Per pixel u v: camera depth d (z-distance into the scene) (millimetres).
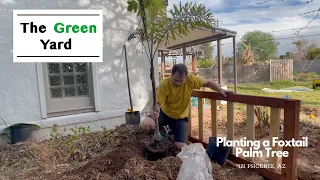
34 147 3402
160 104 3004
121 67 4828
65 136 4020
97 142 3510
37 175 2701
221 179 2543
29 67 3996
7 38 3816
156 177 2348
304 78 18109
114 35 4699
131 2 2891
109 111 4727
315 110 6762
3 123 3830
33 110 4051
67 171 2754
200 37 7527
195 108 7711
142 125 3643
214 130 3234
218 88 3049
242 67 19000
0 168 2893
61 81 4332
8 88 3848
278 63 17219
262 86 14805
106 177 2408
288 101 2246
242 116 6254
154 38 2975
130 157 2727
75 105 4449
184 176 2256
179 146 3225
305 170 2848
